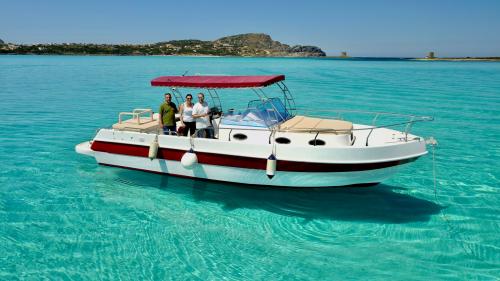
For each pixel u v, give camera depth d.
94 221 6.95
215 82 7.92
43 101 22.16
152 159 8.22
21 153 11.16
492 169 9.96
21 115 17.45
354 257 5.90
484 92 28.77
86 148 9.20
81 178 9.09
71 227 6.71
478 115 18.41
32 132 13.99
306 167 7.14
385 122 16.80
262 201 7.91
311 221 7.09
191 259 5.80
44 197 7.98
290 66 76.38
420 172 9.77
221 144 7.55
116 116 17.64
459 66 82.75
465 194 8.33
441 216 7.27
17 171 9.55
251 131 7.76
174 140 8.02
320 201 7.94
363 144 8.09
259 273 5.48
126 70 53.12
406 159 7.18
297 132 7.48
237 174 7.70
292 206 7.70
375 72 57.09
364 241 6.38
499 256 5.90
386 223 7.01
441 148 12.15
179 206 7.64
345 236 6.54
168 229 6.70
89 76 42.16
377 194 8.32
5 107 19.69
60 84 32.69
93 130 14.48
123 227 6.75
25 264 5.61
